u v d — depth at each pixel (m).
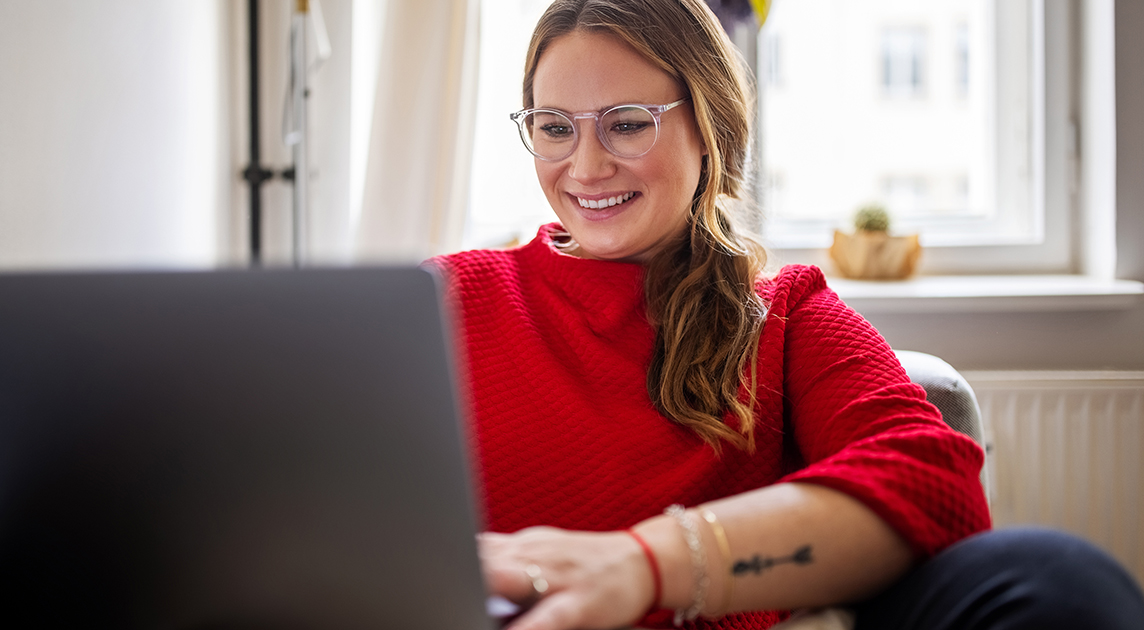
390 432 0.52
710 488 0.96
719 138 1.11
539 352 1.05
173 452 0.52
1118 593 0.61
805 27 2.31
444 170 1.80
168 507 0.52
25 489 0.53
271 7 1.93
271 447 0.52
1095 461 1.89
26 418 0.52
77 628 0.54
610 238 1.08
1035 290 1.92
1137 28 1.95
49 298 0.51
